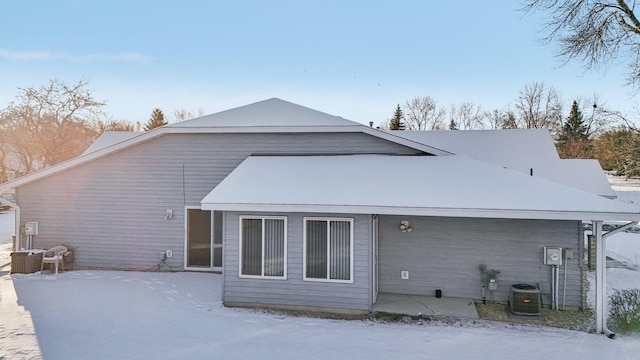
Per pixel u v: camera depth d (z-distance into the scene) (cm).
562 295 1008
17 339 759
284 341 768
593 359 687
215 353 707
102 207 1365
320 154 1291
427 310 973
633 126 2347
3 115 3481
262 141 1316
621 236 2123
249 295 997
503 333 825
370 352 716
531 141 2066
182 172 1337
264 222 998
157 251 1340
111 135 1970
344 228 958
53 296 1045
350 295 949
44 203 1388
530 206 853
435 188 974
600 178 1888
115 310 943
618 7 1589
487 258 1063
